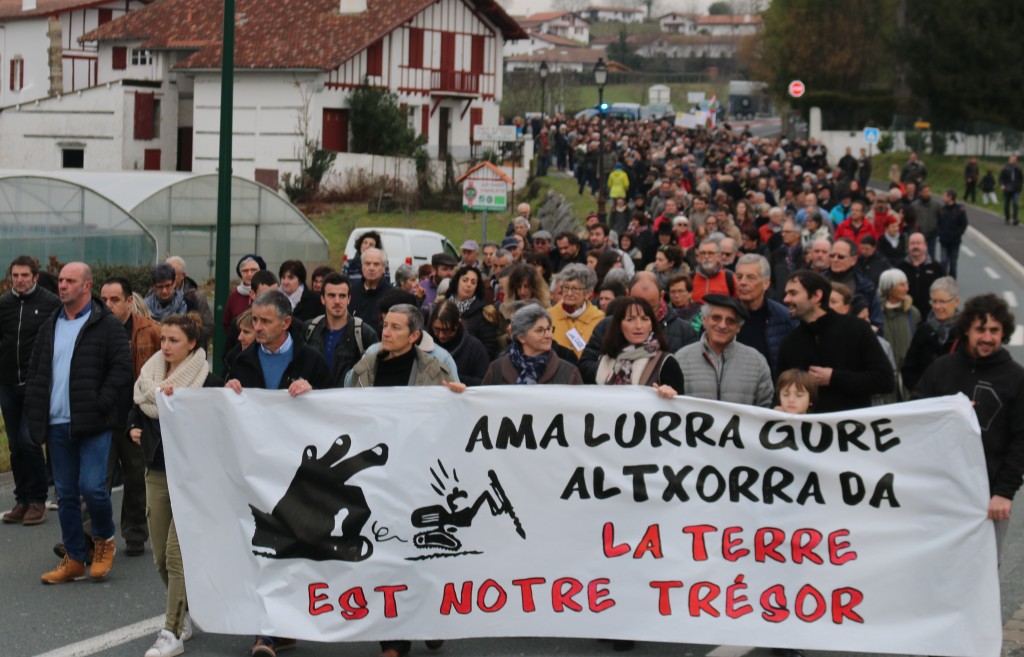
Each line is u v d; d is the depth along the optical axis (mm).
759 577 8312
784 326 11320
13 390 11844
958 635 8172
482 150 63688
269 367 9039
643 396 8352
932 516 8203
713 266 14422
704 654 8492
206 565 8359
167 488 8781
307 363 9039
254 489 8344
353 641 8336
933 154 72750
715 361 9164
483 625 8367
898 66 79312
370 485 8352
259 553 8336
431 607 8359
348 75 59219
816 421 8273
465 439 8375
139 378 8906
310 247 35594
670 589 8320
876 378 9180
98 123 60688
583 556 8359
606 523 8367
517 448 8383
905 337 13734
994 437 8328
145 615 9328
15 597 9719
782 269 17906
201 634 8914
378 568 8344
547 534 8359
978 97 71375
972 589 8172
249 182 34219
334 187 56062
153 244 31000
